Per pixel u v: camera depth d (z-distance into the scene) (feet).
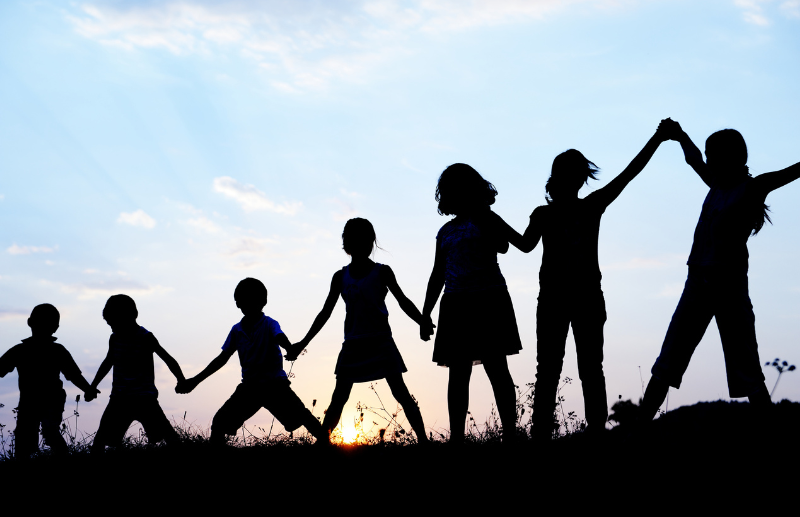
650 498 10.80
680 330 15.17
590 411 14.47
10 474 15.76
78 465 16.29
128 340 20.90
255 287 20.13
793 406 15.03
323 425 18.92
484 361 15.62
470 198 16.24
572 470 12.44
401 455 15.28
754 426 13.80
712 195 15.43
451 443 15.28
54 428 21.66
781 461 11.81
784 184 14.47
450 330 15.80
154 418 20.59
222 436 18.93
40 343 22.47
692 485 11.18
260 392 19.52
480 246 15.90
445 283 16.29
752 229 14.85
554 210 15.42
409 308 18.61
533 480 12.12
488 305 15.65
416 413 18.26
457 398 15.57
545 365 15.16
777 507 10.09
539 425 14.94
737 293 14.62
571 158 15.33
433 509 11.25
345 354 18.94
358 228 19.06
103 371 21.15
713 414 16.49
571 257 15.01
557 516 10.46
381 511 11.35
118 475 14.78
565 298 14.89
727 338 14.70
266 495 12.64
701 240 15.26
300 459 15.55
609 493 11.14
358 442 18.53
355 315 18.89
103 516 12.09
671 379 15.05
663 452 13.24
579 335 14.80
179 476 14.32
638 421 15.10
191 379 20.40
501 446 15.19
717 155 15.19
